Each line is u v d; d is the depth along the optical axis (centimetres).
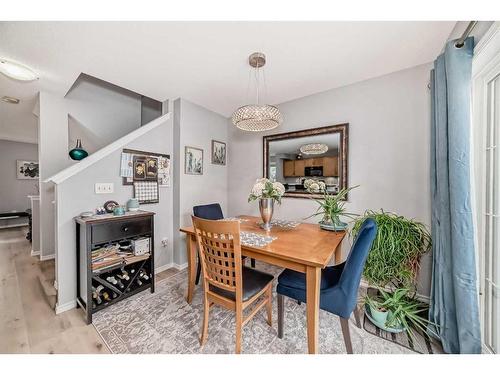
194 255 186
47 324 157
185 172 271
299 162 256
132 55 171
